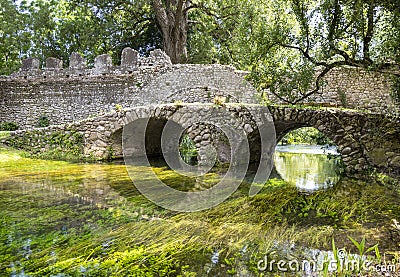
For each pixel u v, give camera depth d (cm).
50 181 709
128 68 1550
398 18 636
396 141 788
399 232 412
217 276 300
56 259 329
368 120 818
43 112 1623
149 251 348
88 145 1094
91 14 2061
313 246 369
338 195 611
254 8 1197
